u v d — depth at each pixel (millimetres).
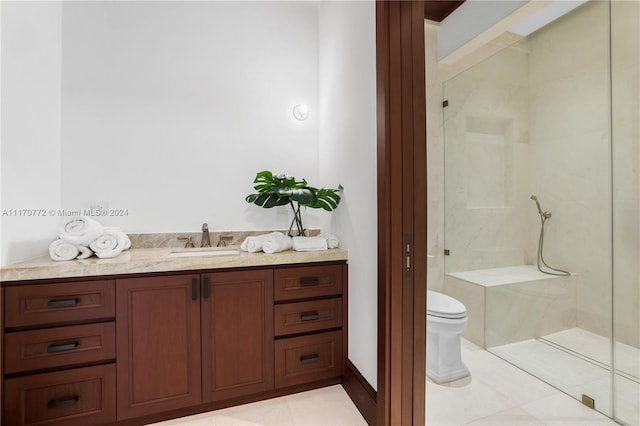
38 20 1750
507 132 1516
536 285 1465
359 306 1817
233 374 1773
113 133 2074
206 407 1760
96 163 2041
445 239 1582
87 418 1551
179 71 2213
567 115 1416
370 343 1678
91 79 2035
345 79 1999
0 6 1491
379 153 1534
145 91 2141
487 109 1546
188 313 1698
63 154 1974
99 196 2047
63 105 1974
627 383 1317
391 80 1495
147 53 2148
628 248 1299
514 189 1498
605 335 1360
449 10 1581
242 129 2352
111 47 2074
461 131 1577
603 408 1364
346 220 2006
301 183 2094
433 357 1571
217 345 1746
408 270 1521
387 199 1488
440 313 1567
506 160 1513
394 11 1513
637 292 1285
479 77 1555
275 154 2432
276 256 1847
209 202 2273
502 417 1489
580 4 1389
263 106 2402
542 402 1454
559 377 1434
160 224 2166
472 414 1522
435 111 1566
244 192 2354
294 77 2480
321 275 1937
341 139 2068
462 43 1562
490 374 1524
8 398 1444
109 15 2072
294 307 1881
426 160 1554
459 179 1575
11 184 1544
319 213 2516
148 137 2143
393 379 1496
